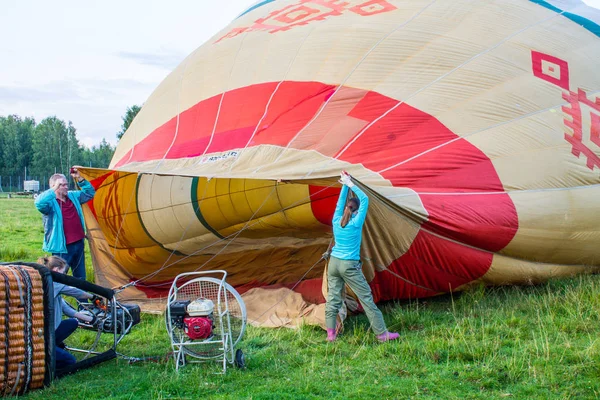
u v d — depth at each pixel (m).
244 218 8.16
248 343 5.87
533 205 6.72
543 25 8.37
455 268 6.64
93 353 5.69
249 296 7.46
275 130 7.34
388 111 7.16
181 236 8.56
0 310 4.47
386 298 6.91
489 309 6.45
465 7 8.30
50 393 4.65
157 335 6.45
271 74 8.09
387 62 7.64
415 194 6.32
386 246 6.27
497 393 4.33
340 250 5.74
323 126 7.16
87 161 91.44
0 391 4.50
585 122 7.47
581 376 4.51
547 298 6.62
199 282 5.52
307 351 5.56
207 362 5.30
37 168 85.62
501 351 5.15
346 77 7.62
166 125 8.66
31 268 4.77
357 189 5.71
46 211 7.45
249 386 4.68
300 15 9.02
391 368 4.94
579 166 7.14
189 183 8.11
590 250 7.24
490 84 7.43
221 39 9.58
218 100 8.26
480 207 6.46
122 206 8.52
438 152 6.78
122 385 4.80
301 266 8.21
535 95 7.46
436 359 5.07
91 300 5.86
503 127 7.13
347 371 4.93
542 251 6.96
